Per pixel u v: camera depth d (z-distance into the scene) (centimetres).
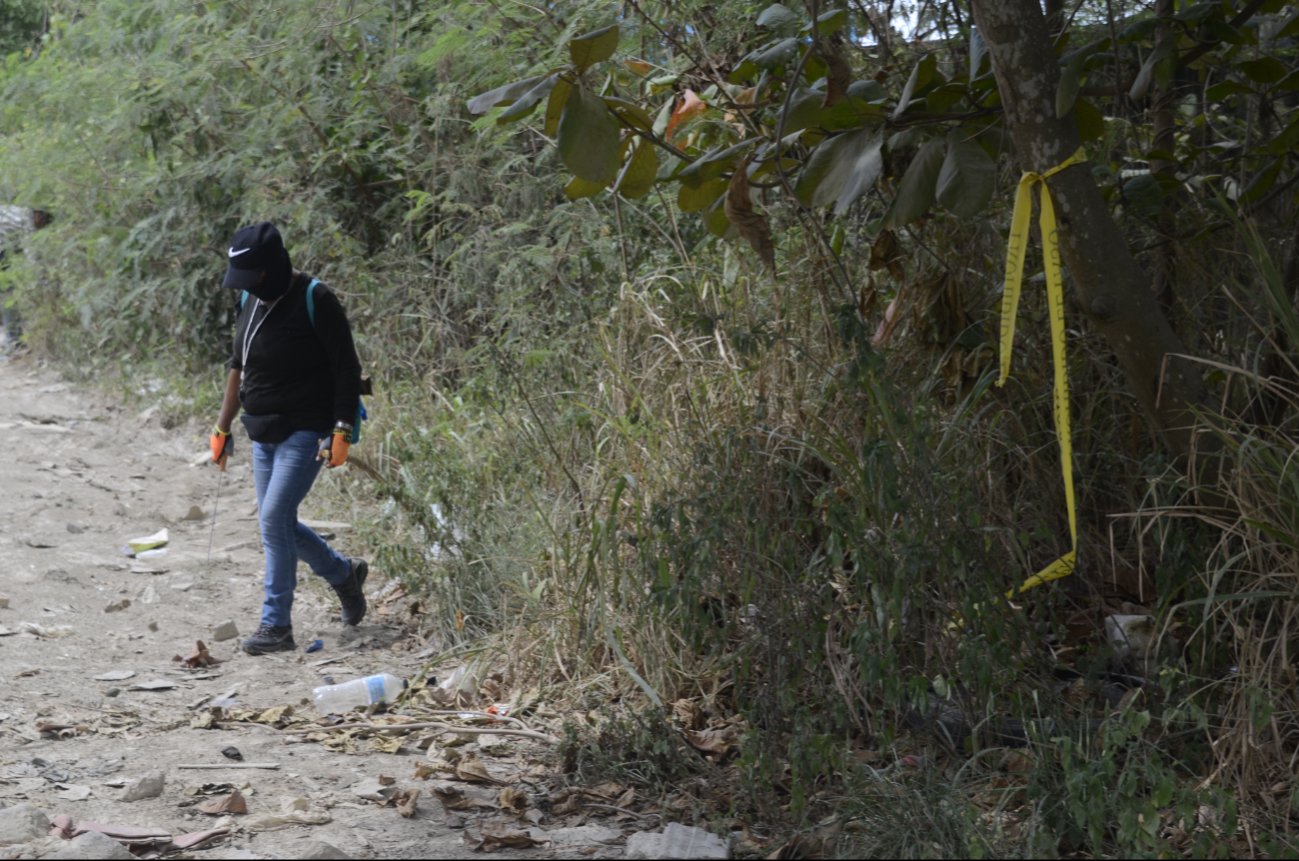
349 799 390
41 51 1348
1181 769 370
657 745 399
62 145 1233
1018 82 383
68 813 373
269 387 567
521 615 535
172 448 1009
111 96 1155
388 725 465
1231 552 397
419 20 908
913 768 380
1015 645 396
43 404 1157
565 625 504
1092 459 482
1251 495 384
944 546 395
